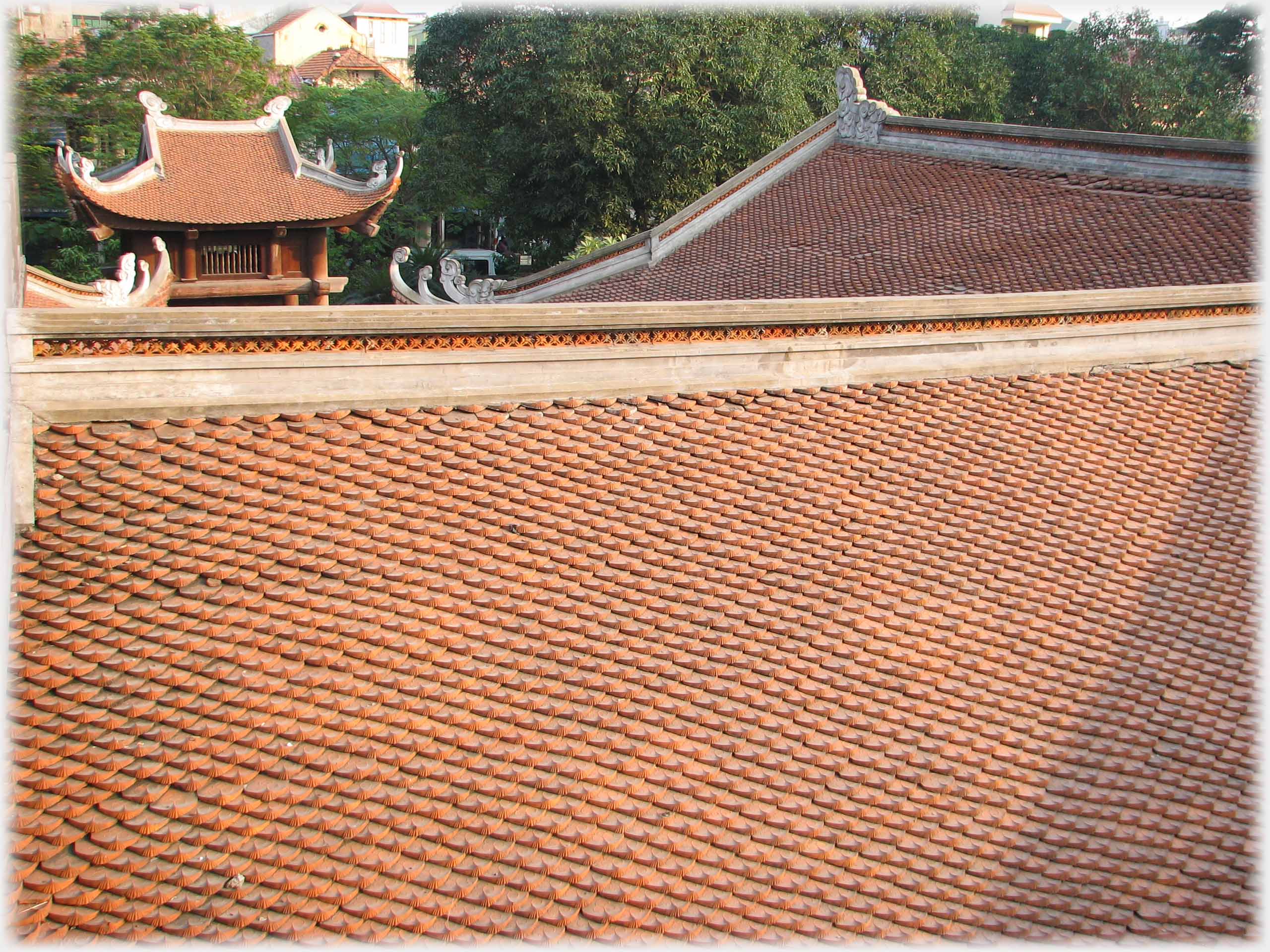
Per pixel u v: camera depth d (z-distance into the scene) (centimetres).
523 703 945
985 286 2220
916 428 1345
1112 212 2355
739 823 902
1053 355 1500
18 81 5347
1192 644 1180
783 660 1037
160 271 3086
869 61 5019
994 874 912
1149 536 1309
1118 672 1127
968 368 1441
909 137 2934
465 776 880
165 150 3784
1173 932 886
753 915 840
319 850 814
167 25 5800
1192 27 6644
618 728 943
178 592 948
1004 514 1270
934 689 1056
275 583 974
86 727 849
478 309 1146
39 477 980
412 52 10825
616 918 816
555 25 4725
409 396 1138
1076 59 6072
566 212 4909
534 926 800
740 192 2973
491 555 1055
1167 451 1443
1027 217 2434
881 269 2422
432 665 957
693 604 1066
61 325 980
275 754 866
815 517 1189
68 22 6838
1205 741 1070
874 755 980
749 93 4531
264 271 3916
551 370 1203
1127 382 1536
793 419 1296
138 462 1014
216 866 790
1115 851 948
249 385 1075
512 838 849
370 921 782
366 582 997
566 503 1119
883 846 915
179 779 831
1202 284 1970
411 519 1058
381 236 6078
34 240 5541
